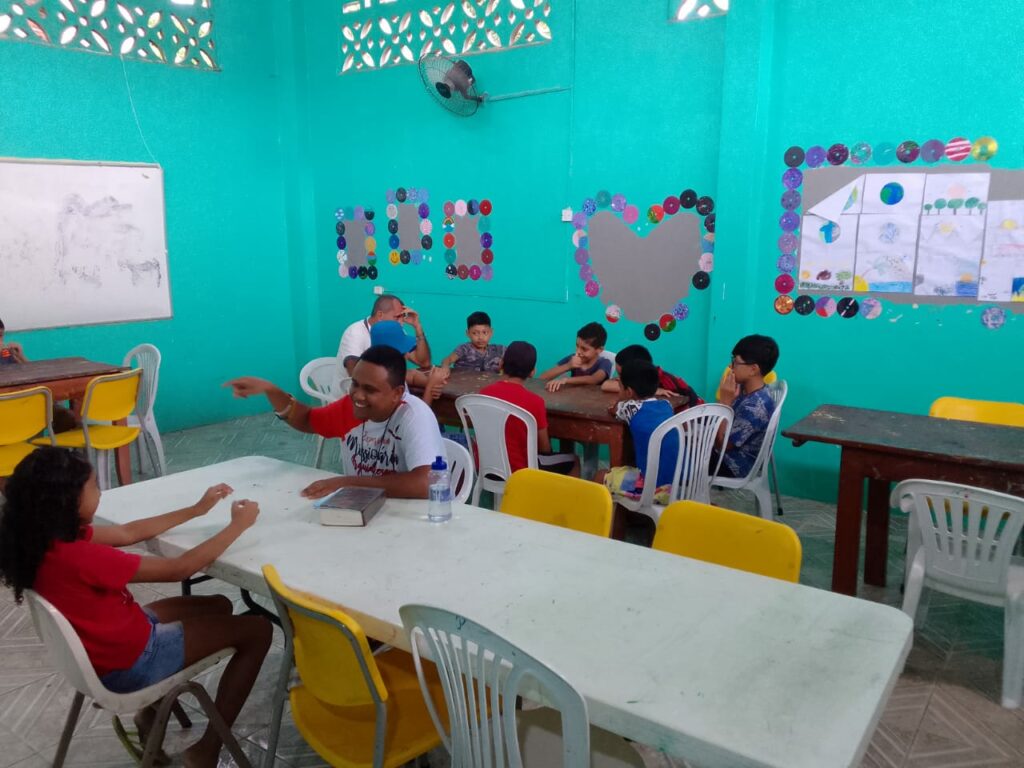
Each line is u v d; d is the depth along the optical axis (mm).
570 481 2307
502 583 1732
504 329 5480
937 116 3689
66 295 5293
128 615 1790
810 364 4230
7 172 4926
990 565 2361
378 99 5828
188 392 6047
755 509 4156
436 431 2352
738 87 4086
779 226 4195
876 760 2162
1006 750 2207
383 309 4473
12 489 1663
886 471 2803
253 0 6090
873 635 1504
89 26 5230
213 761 1972
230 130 6086
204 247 6031
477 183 5402
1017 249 3592
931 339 3875
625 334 4891
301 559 1875
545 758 1549
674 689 1317
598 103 4742
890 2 3717
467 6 5230
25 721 2389
